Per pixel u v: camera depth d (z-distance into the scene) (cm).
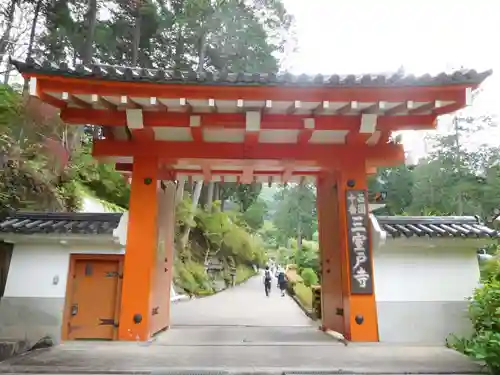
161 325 856
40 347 654
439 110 688
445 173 2562
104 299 730
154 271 754
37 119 1394
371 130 705
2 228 710
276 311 1510
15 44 2008
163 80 607
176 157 764
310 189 4522
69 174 1529
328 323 896
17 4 2023
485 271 812
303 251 3372
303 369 509
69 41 2009
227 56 2161
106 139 767
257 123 687
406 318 725
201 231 2886
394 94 638
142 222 729
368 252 732
